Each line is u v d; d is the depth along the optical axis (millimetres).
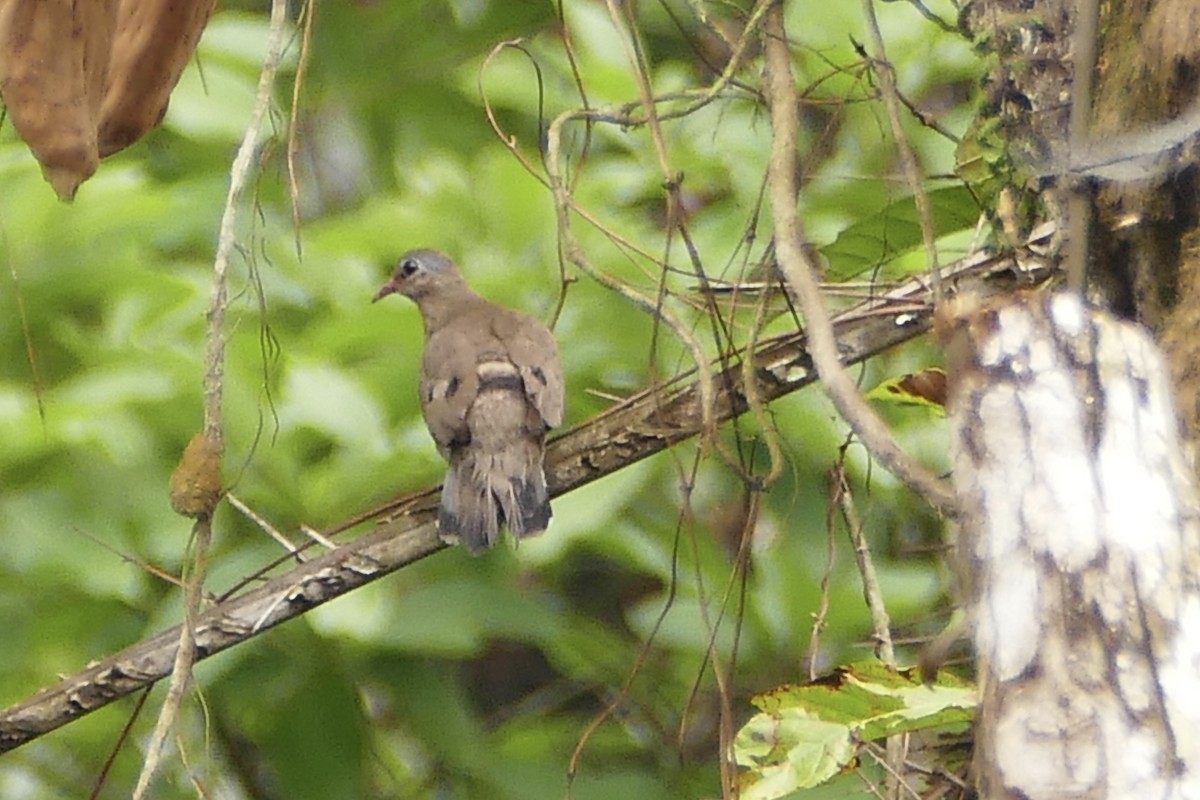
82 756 11344
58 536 10508
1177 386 6328
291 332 11781
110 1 5883
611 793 11203
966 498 5293
